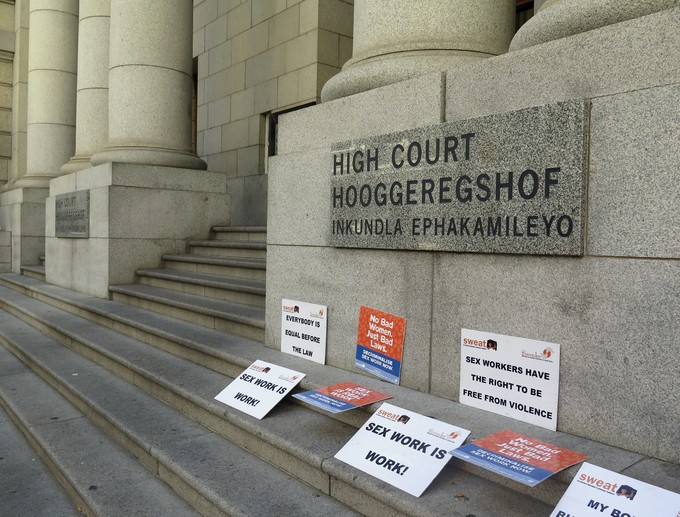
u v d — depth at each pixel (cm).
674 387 285
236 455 394
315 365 484
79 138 1160
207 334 621
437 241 390
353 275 463
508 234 348
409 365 416
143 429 447
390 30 471
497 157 353
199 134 1475
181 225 984
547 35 354
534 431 329
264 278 763
